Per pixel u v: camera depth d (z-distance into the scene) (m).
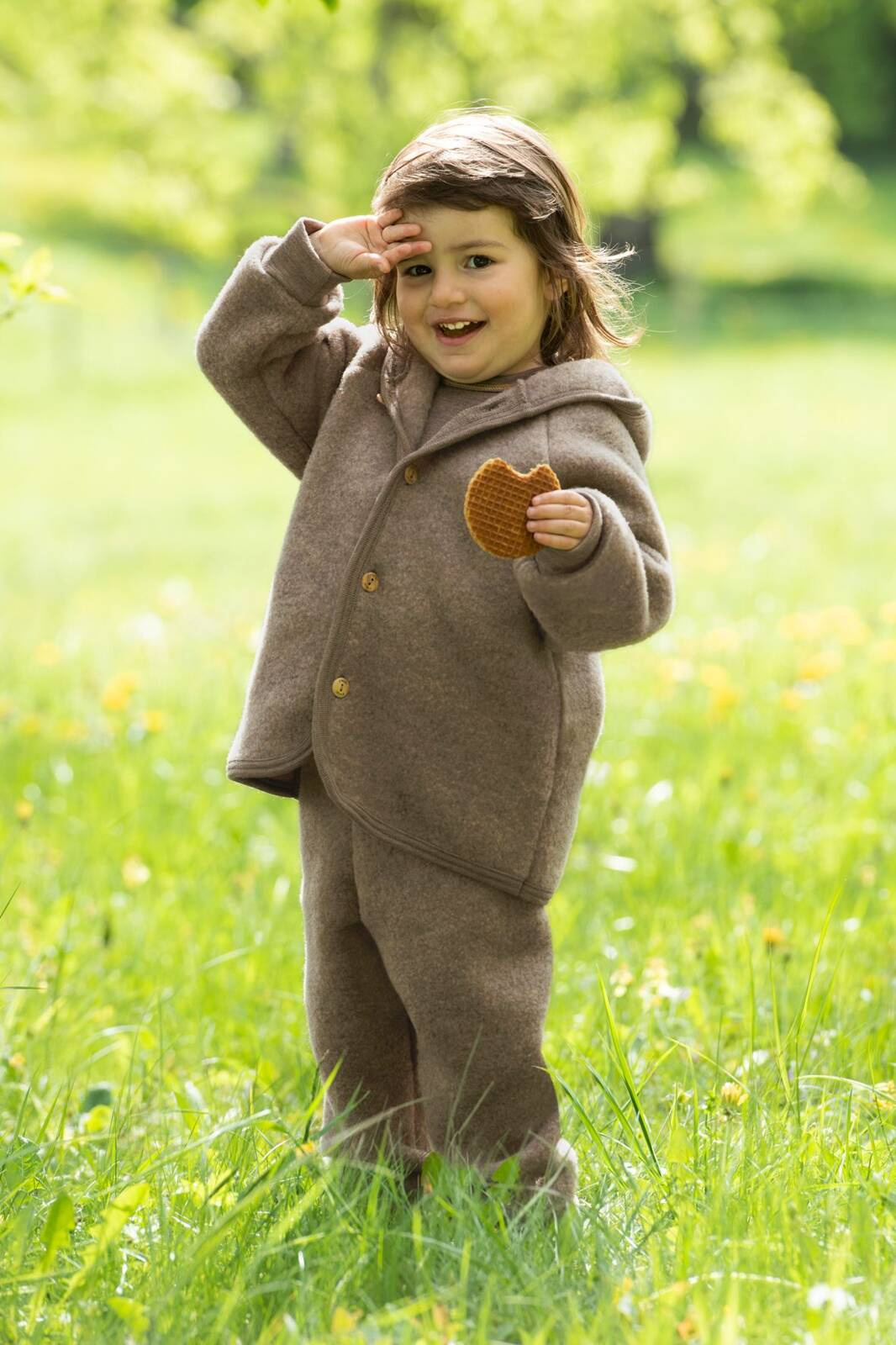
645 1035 4.25
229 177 35.84
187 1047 4.54
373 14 36.88
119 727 7.68
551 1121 3.31
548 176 3.28
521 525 2.95
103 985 4.82
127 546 17.72
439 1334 2.62
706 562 12.53
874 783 6.63
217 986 4.82
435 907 3.22
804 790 6.60
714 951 4.73
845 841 5.89
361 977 3.38
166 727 7.78
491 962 3.25
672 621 10.38
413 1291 2.89
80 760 7.28
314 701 3.21
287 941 5.12
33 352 35.50
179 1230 3.07
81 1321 2.76
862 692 8.09
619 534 2.96
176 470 24.39
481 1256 2.91
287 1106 4.07
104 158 36.22
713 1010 4.45
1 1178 3.28
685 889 5.48
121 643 10.42
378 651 3.20
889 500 17.34
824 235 53.03
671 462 21.56
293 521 3.36
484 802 3.20
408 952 3.23
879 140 60.62
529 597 3.04
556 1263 2.91
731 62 40.19
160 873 5.86
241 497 21.73
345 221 3.26
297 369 3.43
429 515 3.20
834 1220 3.07
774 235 52.69
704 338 40.03
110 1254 2.96
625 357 3.67
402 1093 3.45
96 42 33.25
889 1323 2.66
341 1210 3.07
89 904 5.50
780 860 5.74
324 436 3.37
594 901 5.43
